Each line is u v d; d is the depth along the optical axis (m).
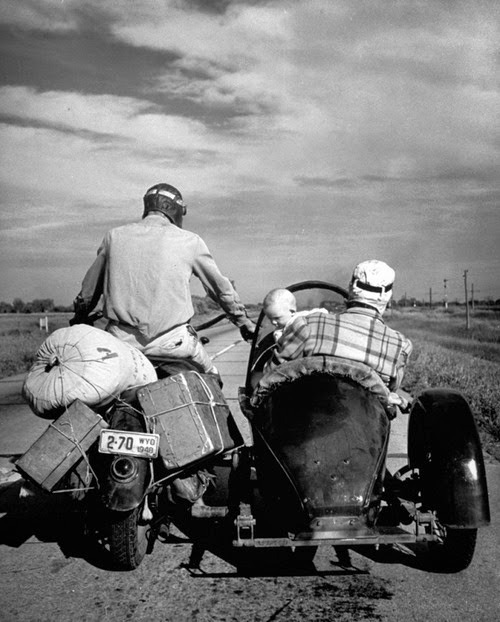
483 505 3.42
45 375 3.95
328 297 5.07
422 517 3.41
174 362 4.47
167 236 4.34
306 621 3.27
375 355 3.71
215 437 3.78
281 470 3.32
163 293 4.30
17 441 7.42
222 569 3.94
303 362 3.58
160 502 4.30
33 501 5.29
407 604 3.43
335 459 3.25
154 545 4.36
